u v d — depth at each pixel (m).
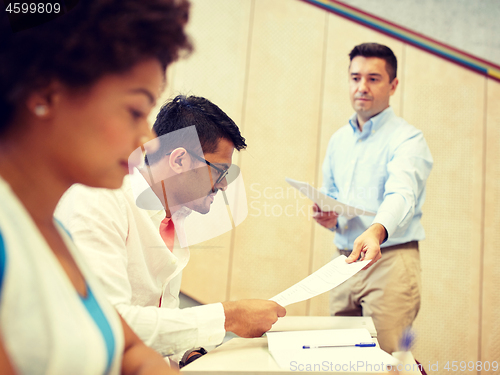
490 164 2.72
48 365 0.33
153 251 0.98
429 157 1.71
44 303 0.33
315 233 2.76
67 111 0.34
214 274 2.79
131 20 0.34
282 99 2.87
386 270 1.62
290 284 2.75
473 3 2.78
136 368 0.49
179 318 0.80
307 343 0.82
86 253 0.77
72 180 0.38
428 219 2.72
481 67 2.75
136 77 0.36
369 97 1.85
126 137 0.37
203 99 0.98
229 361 0.76
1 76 0.32
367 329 0.94
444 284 2.67
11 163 0.35
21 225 0.34
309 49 2.87
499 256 2.65
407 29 2.81
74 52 0.33
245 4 2.92
